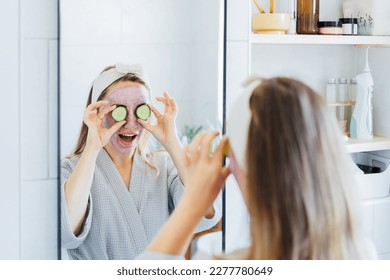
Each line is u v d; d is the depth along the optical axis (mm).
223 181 841
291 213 737
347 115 1791
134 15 1309
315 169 745
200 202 817
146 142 1336
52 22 1252
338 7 1755
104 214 1305
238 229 1475
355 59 1810
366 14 1663
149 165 1340
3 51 1213
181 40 1365
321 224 740
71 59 1255
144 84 1328
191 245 1394
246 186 775
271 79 820
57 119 1271
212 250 1419
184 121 1378
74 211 1279
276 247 746
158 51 1341
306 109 760
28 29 1232
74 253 1293
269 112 764
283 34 1518
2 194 1240
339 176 759
